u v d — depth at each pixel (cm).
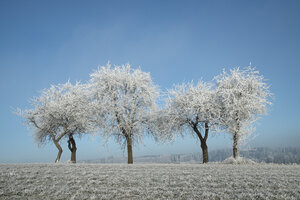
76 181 1062
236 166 1839
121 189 920
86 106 3259
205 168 1630
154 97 3306
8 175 1151
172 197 819
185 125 3334
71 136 3462
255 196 823
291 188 946
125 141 3325
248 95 3059
